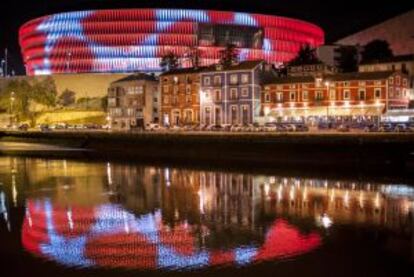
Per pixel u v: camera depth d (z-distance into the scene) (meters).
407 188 66.12
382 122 120.06
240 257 37.78
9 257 38.16
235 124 141.38
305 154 95.12
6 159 115.38
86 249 40.09
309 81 136.00
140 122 172.50
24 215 52.94
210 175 82.25
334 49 197.25
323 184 70.25
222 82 149.38
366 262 36.38
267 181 74.19
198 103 155.00
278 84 141.12
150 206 57.28
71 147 138.88
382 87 126.25
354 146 90.00
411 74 149.38
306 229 45.62
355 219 49.25
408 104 136.38
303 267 35.47
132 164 101.19
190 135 112.75
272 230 45.38
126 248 40.38
